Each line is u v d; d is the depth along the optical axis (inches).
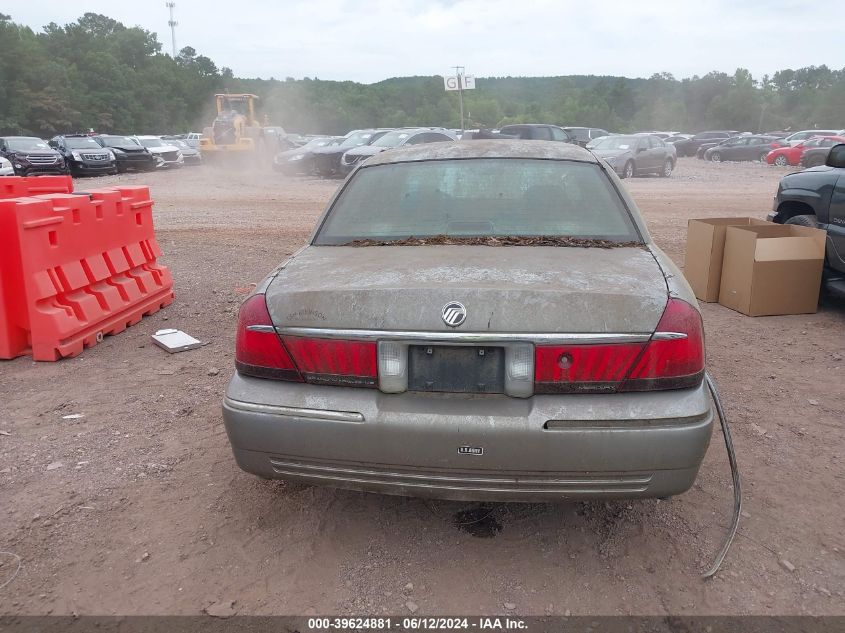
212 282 302.5
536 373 92.4
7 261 195.3
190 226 479.8
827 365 193.3
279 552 110.0
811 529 115.2
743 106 5241.1
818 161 1120.2
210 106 4923.7
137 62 4783.5
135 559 108.0
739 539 112.5
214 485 130.6
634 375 92.4
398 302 95.0
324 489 129.1
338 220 132.8
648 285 98.9
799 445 145.3
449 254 113.5
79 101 3668.8
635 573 104.6
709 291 260.1
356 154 824.3
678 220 492.1
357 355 95.9
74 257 211.5
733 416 159.9
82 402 170.1
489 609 97.0
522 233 124.0
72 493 127.4
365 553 109.9
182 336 217.8
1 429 154.8
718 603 97.7
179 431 154.2
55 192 273.7
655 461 92.1
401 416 94.0
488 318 92.5
